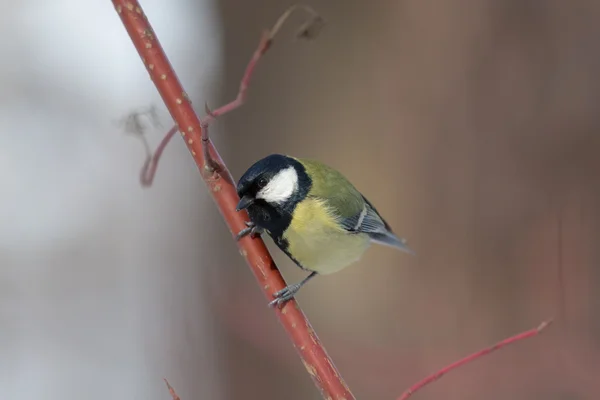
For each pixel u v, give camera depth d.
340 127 10.09
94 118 14.33
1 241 14.00
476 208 9.74
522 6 9.71
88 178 14.33
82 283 13.54
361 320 9.95
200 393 10.83
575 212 9.53
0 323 12.81
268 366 10.20
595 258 9.42
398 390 9.45
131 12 5.27
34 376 11.84
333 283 10.12
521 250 9.61
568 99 9.63
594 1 9.59
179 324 11.48
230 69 10.63
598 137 9.54
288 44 10.34
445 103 9.80
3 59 14.27
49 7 14.73
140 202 14.06
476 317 9.56
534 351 9.31
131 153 14.34
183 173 13.79
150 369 11.56
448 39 9.78
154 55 5.24
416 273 9.82
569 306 9.33
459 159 9.77
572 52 9.64
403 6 9.89
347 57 10.12
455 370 9.42
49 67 14.41
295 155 10.27
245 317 10.27
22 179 14.30
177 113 5.29
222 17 10.77
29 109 14.30
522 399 9.20
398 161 9.88
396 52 9.92
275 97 10.41
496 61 9.76
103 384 11.65
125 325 12.61
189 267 12.17
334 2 10.17
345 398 5.06
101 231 14.05
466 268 9.67
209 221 11.73
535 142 9.69
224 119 10.63
